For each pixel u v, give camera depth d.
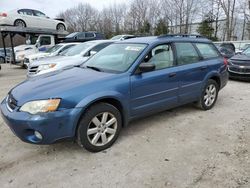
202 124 4.52
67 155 3.41
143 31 42.59
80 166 3.15
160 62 4.26
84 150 3.55
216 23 36.50
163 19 40.59
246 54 9.62
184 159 3.28
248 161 3.22
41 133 3.03
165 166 3.12
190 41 4.96
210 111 5.27
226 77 5.79
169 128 4.33
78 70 4.13
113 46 4.70
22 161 3.27
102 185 2.77
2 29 15.78
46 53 12.25
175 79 4.41
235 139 3.88
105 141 3.56
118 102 3.65
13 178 2.90
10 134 4.11
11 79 10.56
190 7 37.81
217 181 2.81
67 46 10.74
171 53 4.46
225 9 31.70
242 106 5.68
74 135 3.26
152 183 2.79
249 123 4.56
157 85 4.11
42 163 3.22
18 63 15.66
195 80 4.86
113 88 3.54
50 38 17.00
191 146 3.65
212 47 5.55
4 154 3.46
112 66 4.09
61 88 3.26
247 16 32.28
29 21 16.83
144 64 3.83
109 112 3.54
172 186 2.74
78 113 3.19
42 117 2.99
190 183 2.79
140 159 3.30
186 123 4.57
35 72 7.89
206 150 3.52
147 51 4.07
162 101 4.27
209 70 5.17
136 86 3.81
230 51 13.25
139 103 3.92
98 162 3.24
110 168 3.10
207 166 3.11
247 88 7.80
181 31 38.25
